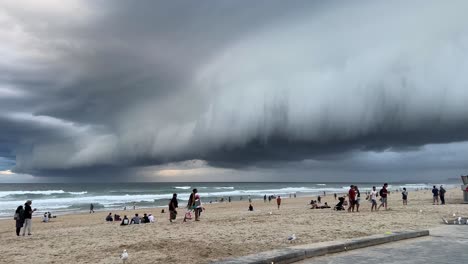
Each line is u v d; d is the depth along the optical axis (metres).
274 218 20.86
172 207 22.64
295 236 12.77
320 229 14.91
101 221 35.31
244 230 15.23
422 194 66.75
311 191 127.81
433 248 9.83
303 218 20.00
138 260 9.56
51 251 12.25
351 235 13.12
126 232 17.17
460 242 10.79
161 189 149.88
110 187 178.38
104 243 13.42
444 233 12.59
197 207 21.94
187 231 15.91
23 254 11.92
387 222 16.84
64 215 44.31
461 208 24.69
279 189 154.62
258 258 7.84
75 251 11.84
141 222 27.98
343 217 19.94
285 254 8.22
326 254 9.14
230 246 11.20
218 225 18.12
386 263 8.06
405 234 11.42
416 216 19.53
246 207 49.94
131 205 64.94
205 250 10.55
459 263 7.99
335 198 69.00
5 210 55.34
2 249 13.34
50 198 86.81
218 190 141.12
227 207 50.69
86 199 82.38
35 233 21.66
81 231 20.27
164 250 10.80
